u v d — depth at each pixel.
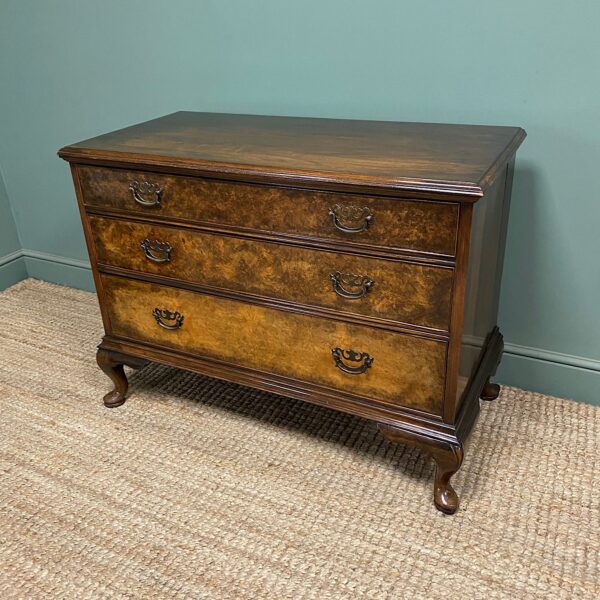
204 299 1.68
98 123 2.45
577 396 1.96
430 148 1.50
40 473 1.76
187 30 2.08
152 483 1.70
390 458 1.75
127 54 2.24
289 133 1.72
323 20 1.85
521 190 1.80
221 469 1.74
